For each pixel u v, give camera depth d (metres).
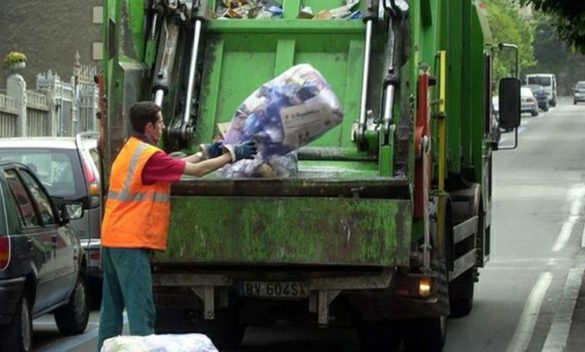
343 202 11.41
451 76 14.83
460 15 15.31
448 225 13.61
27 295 13.33
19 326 12.94
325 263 11.44
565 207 31.89
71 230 15.46
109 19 12.04
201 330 13.42
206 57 12.47
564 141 61.69
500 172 43.66
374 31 12.11
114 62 11.95
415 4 11.63
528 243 24.98
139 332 11.40
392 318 12.47
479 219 16.66
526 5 17.12
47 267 13.94
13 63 44.12
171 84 12.28
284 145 11.23
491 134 18.20
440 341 13.52
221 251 11.54
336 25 12.29
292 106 11.12
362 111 11.84
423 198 11.53
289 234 11.48
